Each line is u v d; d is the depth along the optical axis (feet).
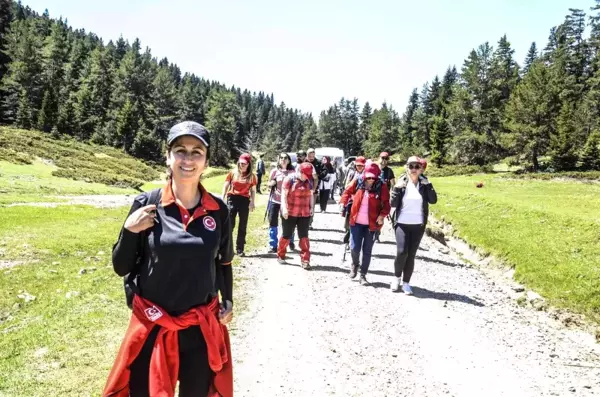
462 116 265.54
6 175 117.50
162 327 8.50
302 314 23.59
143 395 8.41
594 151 191.83
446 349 20.74
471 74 264.11
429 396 16.40
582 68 310.65
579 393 17.67
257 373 17.13
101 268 29.43
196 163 8.77
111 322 20.39
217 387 8.97
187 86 514.27
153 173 229.45
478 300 29.81
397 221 27.89
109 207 73.05
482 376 18.40
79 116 326.85
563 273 35.65
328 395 15.89
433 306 26.81
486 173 204.74
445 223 64.39
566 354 22.12
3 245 34.01
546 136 202.69
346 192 31.30
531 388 17.78
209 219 9.00
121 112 326.03
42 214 54.85
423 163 27.27
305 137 529.04
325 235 47.47
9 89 320.91
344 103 525.34
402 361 19.08
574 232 47.57
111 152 251.39
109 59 417.69
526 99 204.13
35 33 420.77
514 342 22.76
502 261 42.70
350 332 21.70
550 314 29.14
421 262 40.04
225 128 438.40
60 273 27.76
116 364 8.46
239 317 22.72
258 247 39.40
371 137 435.53
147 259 8.64
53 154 174.29
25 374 15.34
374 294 27.78
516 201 71.97
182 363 8.74
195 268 8.70
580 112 219.82
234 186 34.14
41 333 18.80
